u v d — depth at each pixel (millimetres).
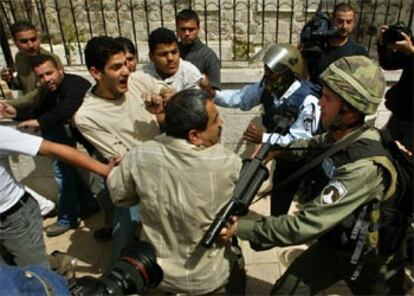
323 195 1724
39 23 5578
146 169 1743
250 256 3270
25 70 3609
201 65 3596
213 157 1695
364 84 1602
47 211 3709
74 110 2861
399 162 1720
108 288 1374
